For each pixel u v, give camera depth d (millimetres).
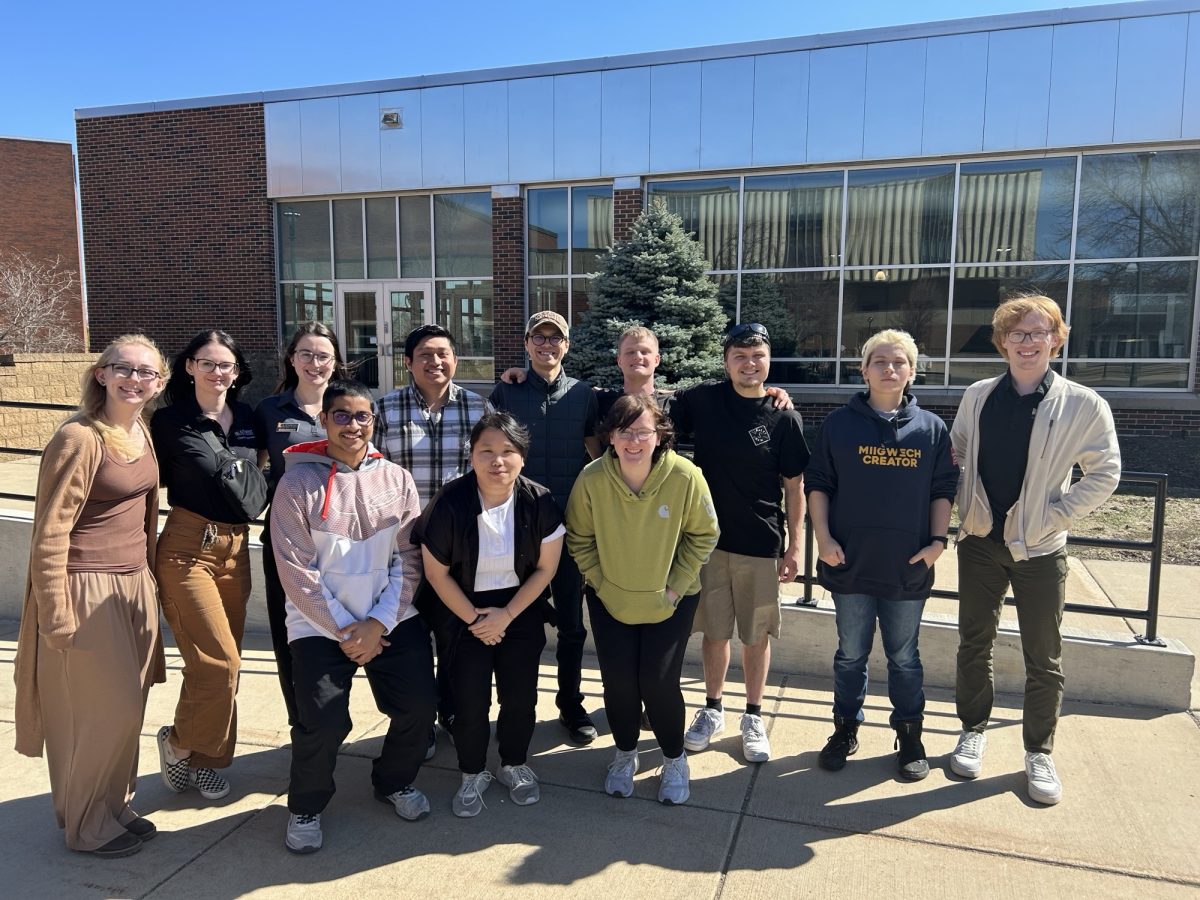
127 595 2820
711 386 3559
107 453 2727
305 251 15312
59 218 28016
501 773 3270
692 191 13211
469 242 14562
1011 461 3164
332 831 2977
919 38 11734
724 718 3943
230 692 3098
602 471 3068
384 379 15195
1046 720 3219
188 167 15375
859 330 12672
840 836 2947
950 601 5336
